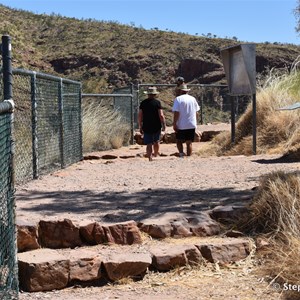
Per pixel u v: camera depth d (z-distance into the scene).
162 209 6.45
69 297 4.79
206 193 7.34
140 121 13.00
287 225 5.57
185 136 13.65
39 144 9.63
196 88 24.95
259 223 5.96
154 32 66.12
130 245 5.64
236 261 5.49
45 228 5.54
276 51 58.03
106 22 69.06
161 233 5.82
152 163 11.27
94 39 64.06
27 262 4.96
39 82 9.69
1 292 4.43
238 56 13.26
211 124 22.69
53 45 62.91
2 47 6.11
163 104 37.91
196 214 6.15
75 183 8.56
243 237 5.84
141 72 58.31
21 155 9.14
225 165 10.20
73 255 5.15
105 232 5.66
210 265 5.41
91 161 12.92
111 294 4.86
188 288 4.96
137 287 5.02
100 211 6.41
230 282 5.05
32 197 7.25
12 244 4.76
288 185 6.07
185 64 58.66
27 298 4.77
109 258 5.20
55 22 68.00
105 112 17.39
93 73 57.91
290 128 13.27
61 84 10.73
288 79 15.56
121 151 16.08
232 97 14.16
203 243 5.60
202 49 60.84
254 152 12.76
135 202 6.88
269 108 14.16
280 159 10.83
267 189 6.30
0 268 4.46
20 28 64.88
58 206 6.66
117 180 8.82
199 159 11.62
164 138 19.08
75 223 5.66
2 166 4.65
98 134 16.47
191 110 13.61
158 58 60.12
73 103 12.13
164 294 4.83
